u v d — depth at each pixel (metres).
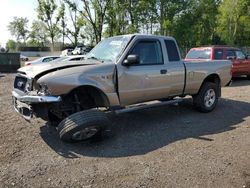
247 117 7.73
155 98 6.98
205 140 5.91
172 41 7.23
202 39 50.66
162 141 5.83
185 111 8.16
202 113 8.04
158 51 6.91
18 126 6.65
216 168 4.66
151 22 45.78
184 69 7.34
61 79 5.39
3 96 10.83
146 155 5.16
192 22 48.78
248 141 5.87
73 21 40.03
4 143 5.64
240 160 4.96
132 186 4.13
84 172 4.53
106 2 33.41
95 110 5.45
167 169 4.62
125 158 5.04
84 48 40.28
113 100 6.07
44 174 4.47
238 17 47.19
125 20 36.25
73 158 5.03
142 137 6.05
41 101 5.25
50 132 6.25
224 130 6.58
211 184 4.18
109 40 6.91
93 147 5.51
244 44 50.34
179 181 4.26
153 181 4.26
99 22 34.16
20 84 6.04
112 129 6.15
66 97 5.73
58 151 5.31
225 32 48.16
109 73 5.95
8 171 4.55
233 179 4.33
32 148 5.43
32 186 4.14
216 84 8.30
